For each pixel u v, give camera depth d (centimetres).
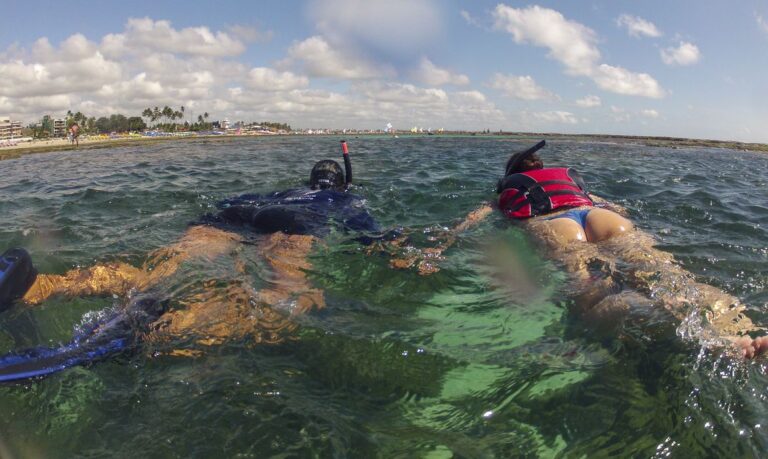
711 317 274
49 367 224
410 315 289
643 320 270
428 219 529
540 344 254
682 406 199
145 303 294
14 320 280
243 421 193
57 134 12400
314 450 179
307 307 295
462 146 2378
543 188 447
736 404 199
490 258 381
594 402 205
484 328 272
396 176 899
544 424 194
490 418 198
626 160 1511
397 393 214
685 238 459
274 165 1237
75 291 312
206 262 362
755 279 350
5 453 176
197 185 830
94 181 930
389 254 387
